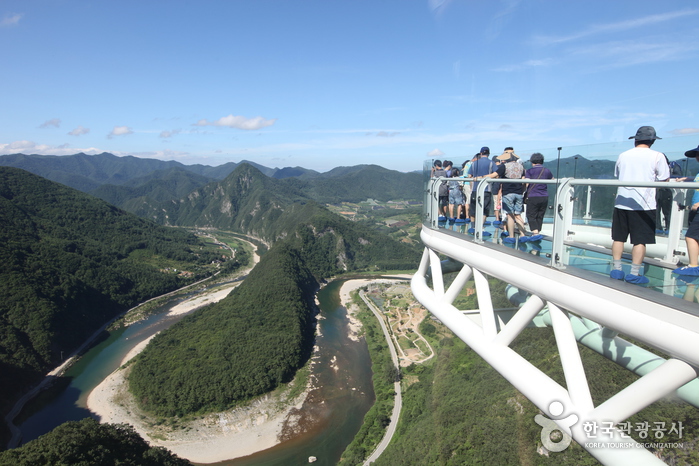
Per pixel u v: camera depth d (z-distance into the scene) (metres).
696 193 5.64
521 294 8.70
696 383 5.32
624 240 5.76
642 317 4.61
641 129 5.75
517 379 6.60
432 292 11.45
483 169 10.45
